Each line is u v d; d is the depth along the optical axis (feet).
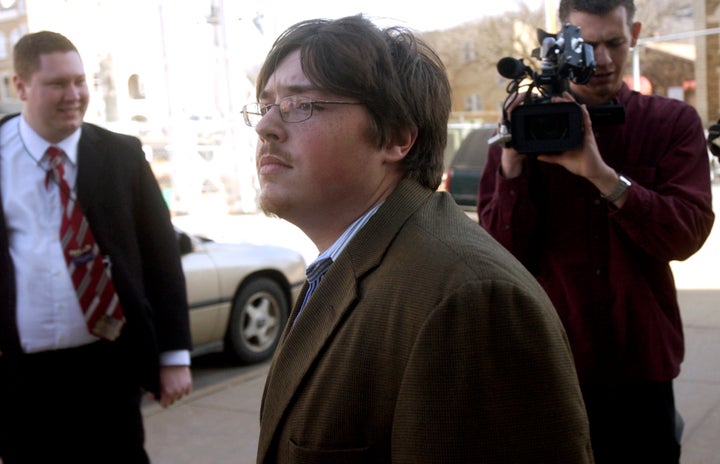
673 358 7.47
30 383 8.70
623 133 7.59
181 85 70.38
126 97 70.49
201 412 16.48
